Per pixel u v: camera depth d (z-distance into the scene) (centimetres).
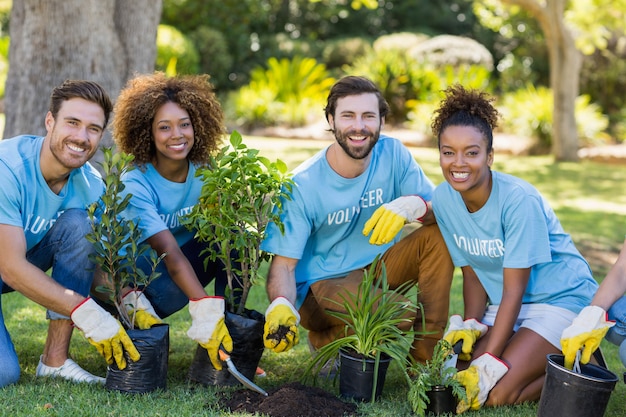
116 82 616
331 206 335
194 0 1744
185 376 334
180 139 327
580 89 1691
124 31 629
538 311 321
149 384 304
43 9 591
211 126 342
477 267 335
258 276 322
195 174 316
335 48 1812
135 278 312
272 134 1409
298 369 357
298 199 329
